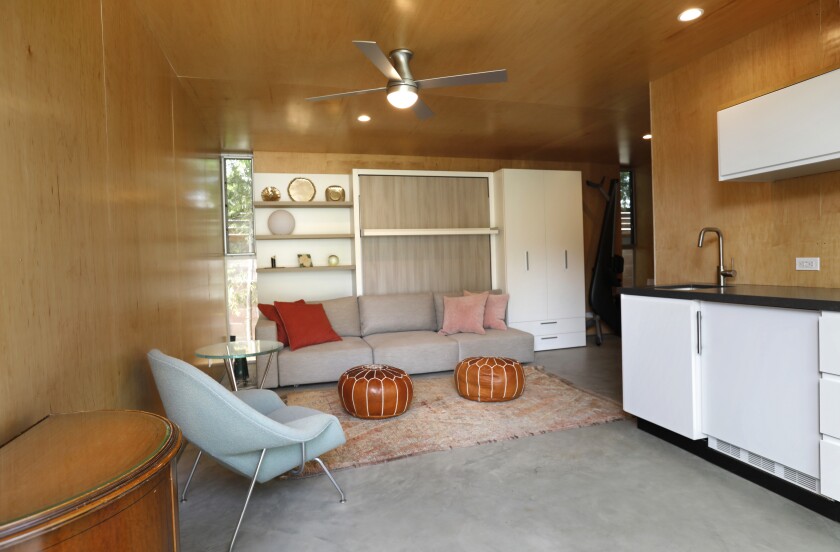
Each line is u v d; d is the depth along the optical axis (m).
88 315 1.67
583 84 3.63
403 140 5.18
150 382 2.37
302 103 3.87
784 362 2.05
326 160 5.66
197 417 1.73
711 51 3.05
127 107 2.15
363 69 3.23
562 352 5.55
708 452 2.54
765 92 2.40
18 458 1.01
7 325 1.18
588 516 2.02
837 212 2.41
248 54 2.95
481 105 4.10
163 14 2.43
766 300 2.09
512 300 5.58
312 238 5.55
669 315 2.62
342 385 3.37
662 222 3.46
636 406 2.88
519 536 1.89
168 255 2.81
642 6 2.50
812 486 1.97
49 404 1.38
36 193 1.35
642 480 2.34
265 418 1.76
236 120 4.27
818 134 2.17
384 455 2.70
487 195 5.90
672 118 3.38
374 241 5.53
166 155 2.84
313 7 2.43
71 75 1.59
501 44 2.92
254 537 1.92
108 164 1.89
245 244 5.52
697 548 1.78
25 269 1.28
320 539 1.90
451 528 1.96
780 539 1.82
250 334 5.53
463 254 5.83
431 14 2.54
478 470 2.50
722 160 2.66
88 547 0.85
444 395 3.86
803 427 1.98
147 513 0.97
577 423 3.14
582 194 6.34
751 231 2.83
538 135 5.14
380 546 1.84
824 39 2.43
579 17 2.61
